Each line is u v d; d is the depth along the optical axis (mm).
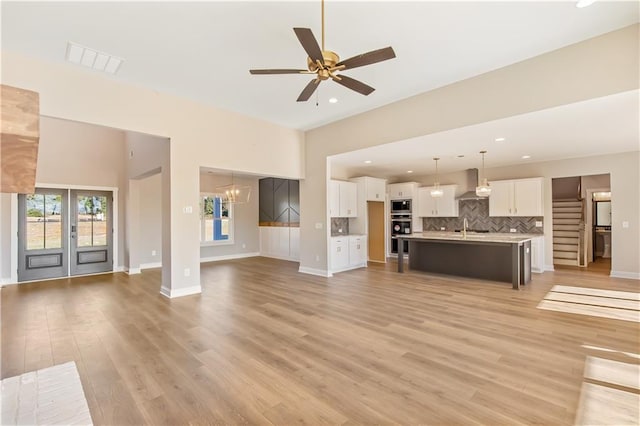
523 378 2434
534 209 7055
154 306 4391
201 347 3039
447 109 4512
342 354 2873
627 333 3299
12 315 4020
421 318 3828
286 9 2846
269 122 6238
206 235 8922
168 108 4812
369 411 2059
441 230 8750
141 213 7477
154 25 3086
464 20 3029
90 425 1935
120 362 2742
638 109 3699
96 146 6926
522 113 3855
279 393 2266
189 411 2070
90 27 3119
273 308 4281
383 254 8570
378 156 6480
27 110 657
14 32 3189
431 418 1980
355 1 2736
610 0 2771
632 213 6082
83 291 5285
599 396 2184
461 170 8383
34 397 2223
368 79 4309
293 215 8969
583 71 3445
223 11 2877
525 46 3529
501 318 3801
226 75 4172
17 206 6004
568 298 4684
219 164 5438
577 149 5898
